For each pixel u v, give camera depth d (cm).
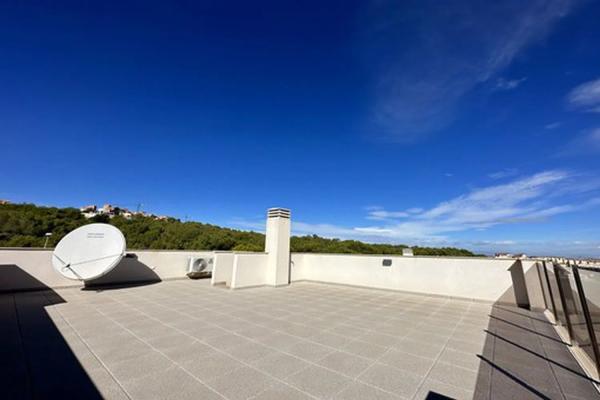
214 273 905
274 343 366
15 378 247
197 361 299
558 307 480
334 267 1019
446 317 541
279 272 939
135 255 902
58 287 728
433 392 240
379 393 237
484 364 307
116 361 293
